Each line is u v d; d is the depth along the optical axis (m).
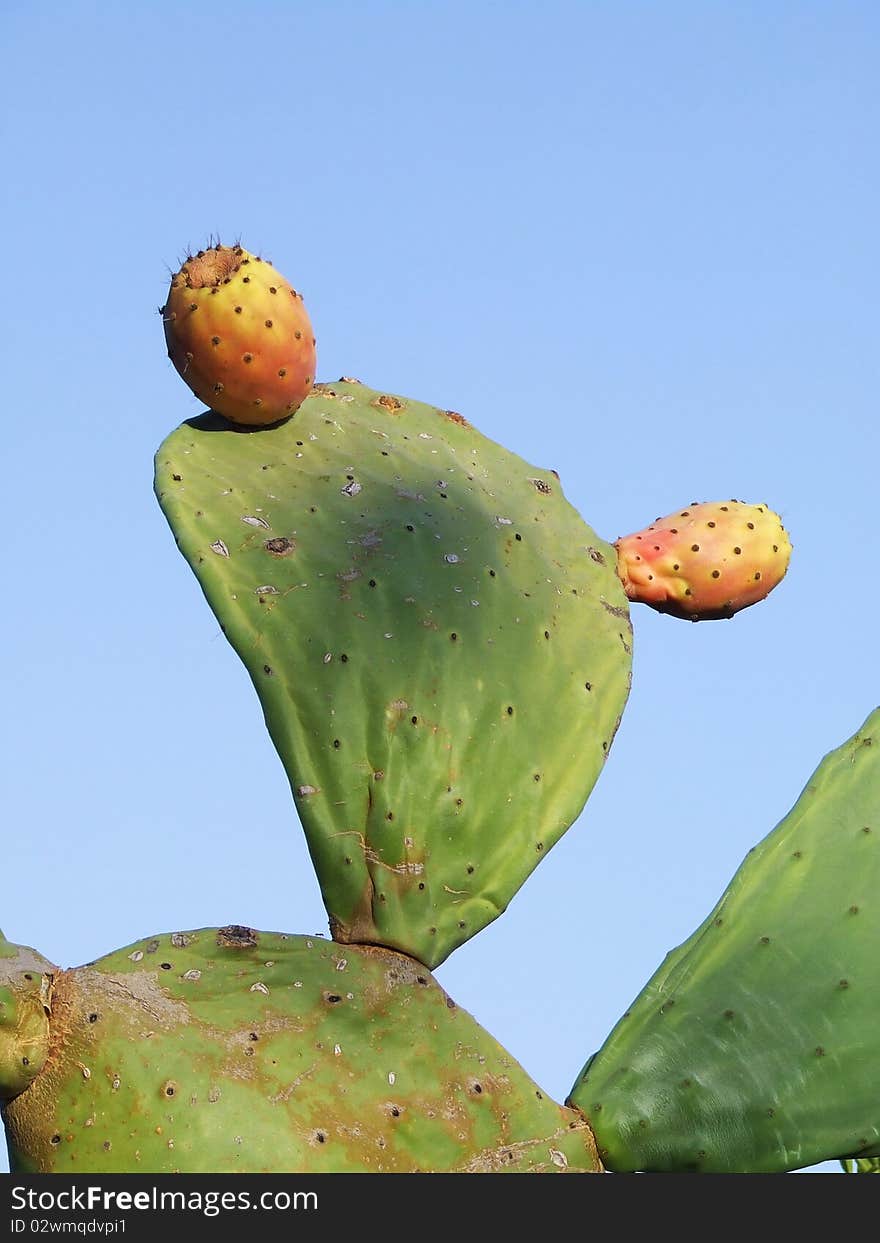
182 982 2.09
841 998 2.15
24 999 2.07
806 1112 2.13
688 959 2.16
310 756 2.14
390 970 2.12
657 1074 2.13
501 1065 2.11
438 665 2.17
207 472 2.22
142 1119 2.06
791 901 2.17
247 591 2.17
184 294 2.24
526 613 2.21
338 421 2.28
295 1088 2.08
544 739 2.19
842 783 2.20
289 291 2.25
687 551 2.29
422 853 2.14
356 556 2.20
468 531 2.23
